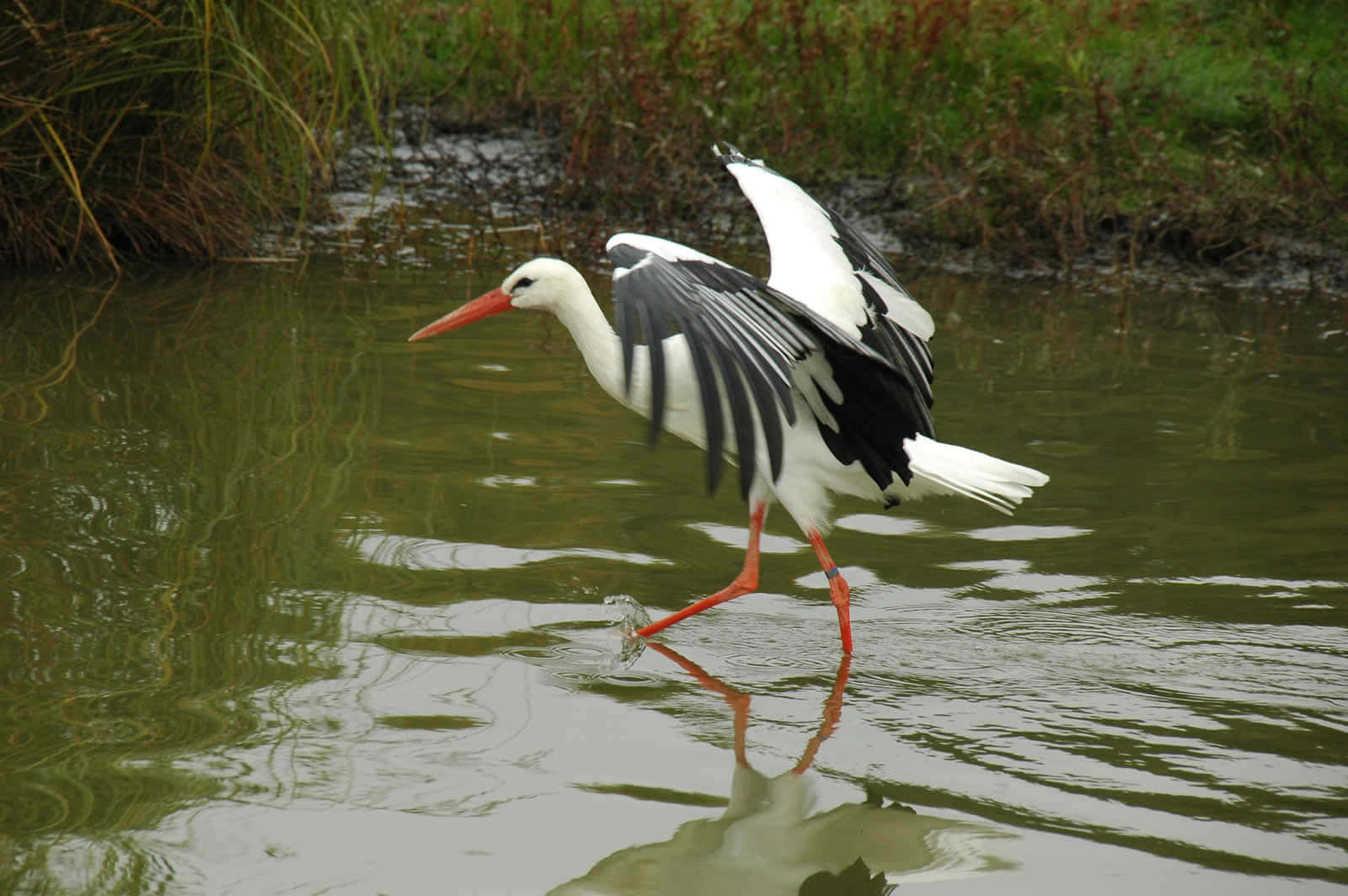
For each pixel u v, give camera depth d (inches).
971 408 493.4
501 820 256.1
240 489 400.5
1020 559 383.6
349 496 400.8
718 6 928.3
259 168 685.3
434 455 435.5
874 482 349.7
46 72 599.2
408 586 350.3
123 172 644.7
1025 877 241.1
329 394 483.8
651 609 348.5
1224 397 513.7
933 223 750.5
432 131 872.9
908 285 677.9
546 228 739.4
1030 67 860.0
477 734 285.9
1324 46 880.3
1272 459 450.9
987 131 788.0
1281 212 729.6
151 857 239.3
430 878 237.8
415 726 287.9
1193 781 272.8
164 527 372.8
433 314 589.0
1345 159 772.0
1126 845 250.4
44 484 394.6
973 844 251.3
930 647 334.0
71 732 277.1
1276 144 786.2
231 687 297.7
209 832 247.6
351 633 324.8
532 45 928.3
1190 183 757.9
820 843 251.3
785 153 804.6
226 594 339.9
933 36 851.4
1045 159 749.3
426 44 944.3
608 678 314.3
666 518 403.2
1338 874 241.1
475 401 485.7
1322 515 407.5
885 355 371.6
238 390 483.2
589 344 362.6
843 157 822.5
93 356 511.2
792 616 352.2
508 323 588.1
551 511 401.1
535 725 291.4
